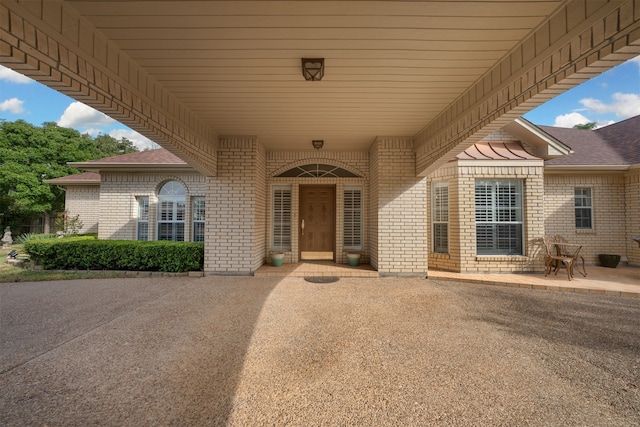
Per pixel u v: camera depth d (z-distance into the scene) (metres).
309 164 7.38
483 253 6.66
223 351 2.77
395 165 6.13
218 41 2.83
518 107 2.98
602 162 7.91
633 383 2.30
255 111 4.72
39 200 16.09
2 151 15.43
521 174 6.60
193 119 4.87
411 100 4.24
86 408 1.94
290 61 3.21
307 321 3.55
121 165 8.74
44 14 2.21
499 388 2.21
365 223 7.27
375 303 4.31
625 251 7.69
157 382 2.25
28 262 7.20
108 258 6.49
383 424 1.83
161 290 4.99
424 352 2.78
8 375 2.33
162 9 2.38
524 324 3.52
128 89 3.15
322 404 2.01
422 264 6.11
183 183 9.20
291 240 7.27
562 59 2.38
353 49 2.97
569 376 2.39
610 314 3.92
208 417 1.87
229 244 6.12
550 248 6.69
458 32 2.69
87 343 2.92
